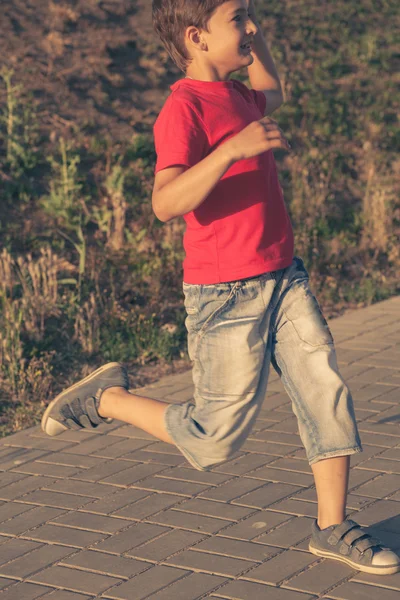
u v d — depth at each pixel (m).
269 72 6.56
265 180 5.53
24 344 11.79
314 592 5.72
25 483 7.92
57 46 20.89
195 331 5.66
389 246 16.53
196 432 5.61
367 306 13.90
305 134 20.05
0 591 6.04
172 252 14.72
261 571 6.04
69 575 6.20
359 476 7.53
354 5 28.77
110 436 8.97
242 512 7.00
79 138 17.47
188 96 5.38
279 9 27.08
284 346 5.78
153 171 17.14
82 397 5.95
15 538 6.84
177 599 5.77
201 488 7.52
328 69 23.78
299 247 15.79
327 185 18.38
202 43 5.47
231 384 5.57
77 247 13.65
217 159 4.96
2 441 9.06
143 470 8.02
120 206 15.48
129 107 19.34
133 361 11.83
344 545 5.92
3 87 18.42
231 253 5.48
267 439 8.55
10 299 12.12
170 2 5.49
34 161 16.23
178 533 6.71
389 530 6.50
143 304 13.58
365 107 22.17
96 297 13.38
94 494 7.57
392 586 5.73
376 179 18.86
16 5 22.48
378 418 8.94
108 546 6.59
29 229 14.78
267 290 5.57
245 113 5.50
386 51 25.80
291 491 7.34
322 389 5.74
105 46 21.42
